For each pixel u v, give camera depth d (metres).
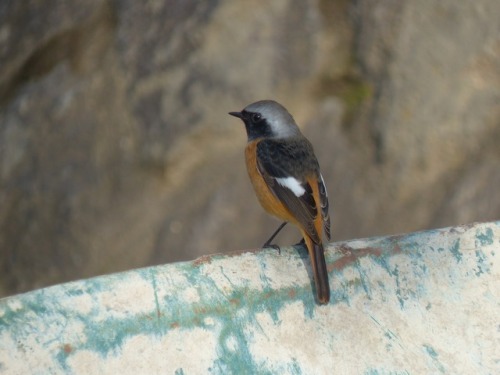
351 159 13.77
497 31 13.73
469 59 13.77
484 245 7.46
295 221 8.94
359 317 7.05
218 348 6.61
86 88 14.38
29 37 15.09
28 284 13.96
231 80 13.71
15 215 14.23
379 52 13.94
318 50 14.00
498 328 7.12
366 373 6.79
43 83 14.70
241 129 13.69
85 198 13.94
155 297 6.65
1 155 14.48
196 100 13.71
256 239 13.49
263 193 9.12
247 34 13.85
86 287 6.54
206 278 6.88
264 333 6.79
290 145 9.22
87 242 13.77
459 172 13.66
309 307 7.03
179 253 13.41
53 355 6.22
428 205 13.58
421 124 13.73
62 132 14.32
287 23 13.98
